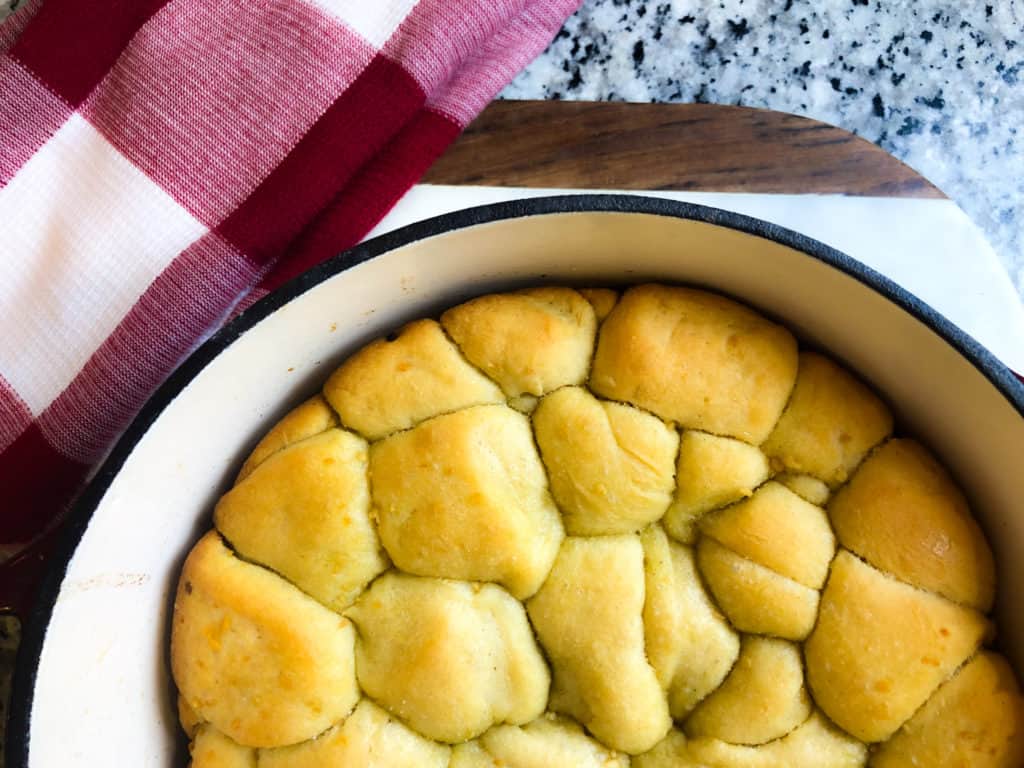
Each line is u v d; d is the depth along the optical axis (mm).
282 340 249
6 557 294
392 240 235
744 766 245
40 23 280
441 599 249
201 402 244
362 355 264
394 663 248
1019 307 278
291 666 246
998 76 323
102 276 277
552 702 254
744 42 322
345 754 245
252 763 252
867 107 321
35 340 276
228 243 280
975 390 234
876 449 258
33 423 278
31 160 279
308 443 258
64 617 228
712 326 259
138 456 234
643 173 286
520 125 288
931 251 281
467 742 251
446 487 249
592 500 252
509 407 261
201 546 258
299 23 279
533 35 297
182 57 278
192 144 278
